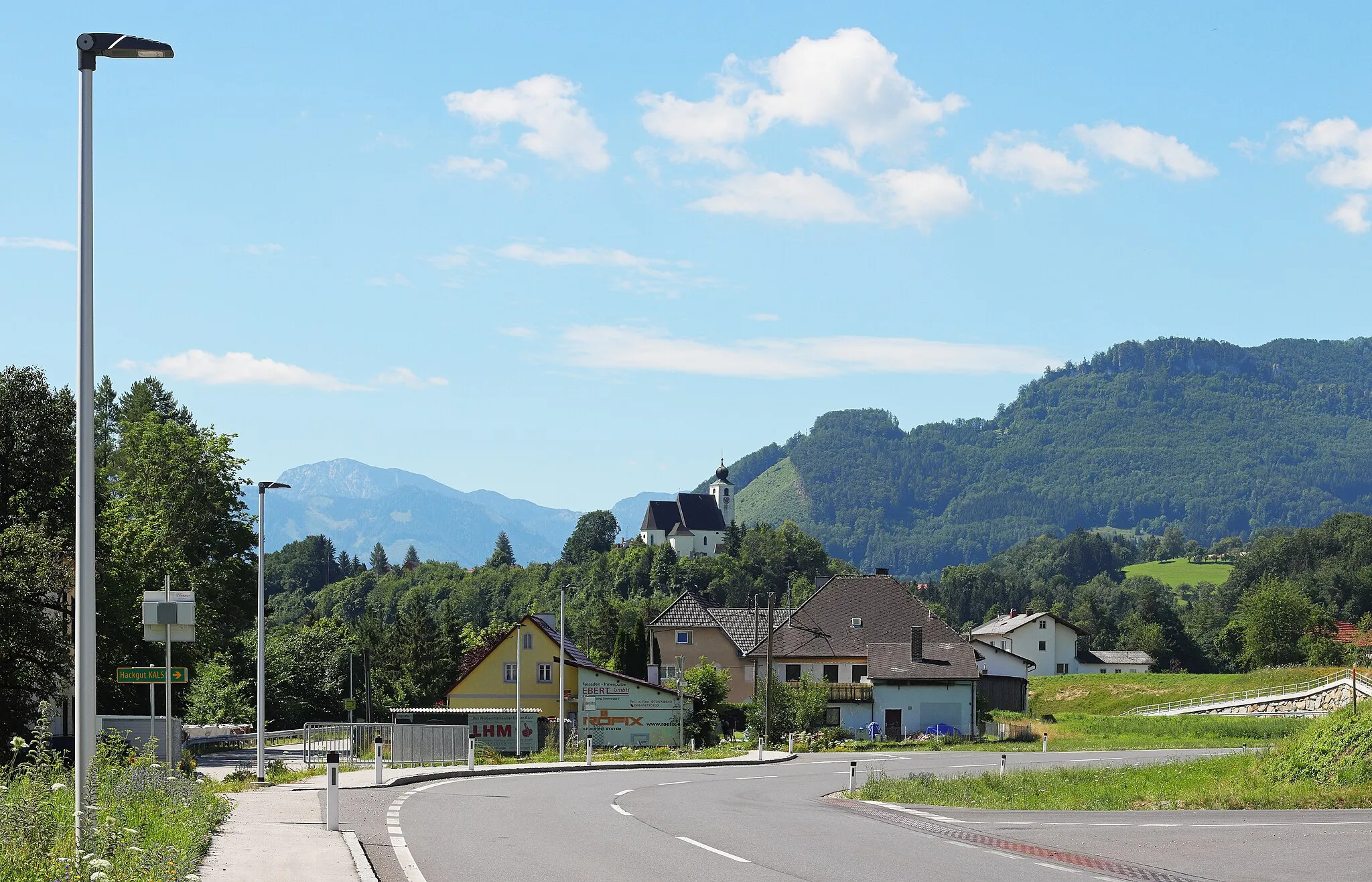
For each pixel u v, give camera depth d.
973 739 71.44
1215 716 76.75
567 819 20.92
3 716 38.62
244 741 59.41
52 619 39.78
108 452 71.94
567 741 63.94
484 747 49.19
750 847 16.88
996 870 14.66
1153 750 56.56
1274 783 27.25
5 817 12.91
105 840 12.67
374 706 114.88
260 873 13.70
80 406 12.70
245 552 66.44
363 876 13.50
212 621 62.97
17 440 44.44
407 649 116.50
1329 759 27.34
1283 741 32.16
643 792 28.91
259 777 31.23
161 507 63.81
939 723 72.50
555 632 75.69
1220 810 23.12
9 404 44.75
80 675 12.48
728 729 73.50
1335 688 75.75
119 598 49.16
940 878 13.96
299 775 33.31
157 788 18.52
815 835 18.53
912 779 31.83
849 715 72.25
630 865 15.02
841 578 82.00
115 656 49.53
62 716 45.72
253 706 79.75
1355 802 23.25
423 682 115.19
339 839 16.81
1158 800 24.94
